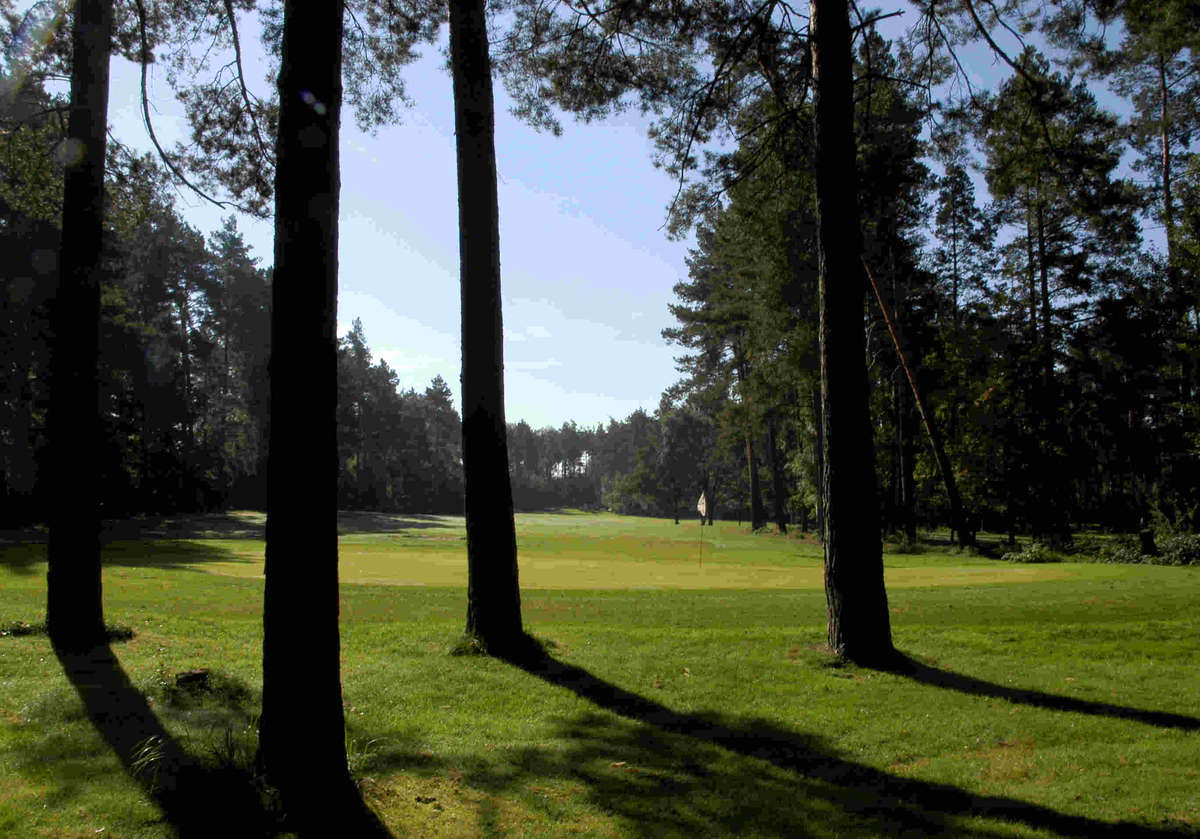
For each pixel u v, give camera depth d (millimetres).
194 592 13492
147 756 5363
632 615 12227
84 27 9172
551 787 5414
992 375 35750
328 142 5074
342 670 8273
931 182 30703
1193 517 26734
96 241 9164
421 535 41312
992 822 4973
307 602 4844
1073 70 12023
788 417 45781
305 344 4906
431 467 89375
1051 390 34438
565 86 12633
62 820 4492
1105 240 32406
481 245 9508
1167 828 4918
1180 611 12297
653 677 8383
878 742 6527
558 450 150875
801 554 32062
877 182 18391
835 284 9352
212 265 60031
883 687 8117
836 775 5785
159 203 12430
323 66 5066
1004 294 36750
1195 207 27266
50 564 8867
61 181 11492
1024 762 6109
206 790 4738
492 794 5262
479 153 9570
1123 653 9727
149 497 44219
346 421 76938
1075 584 15648
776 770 5855
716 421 55625
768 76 11688
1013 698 7832
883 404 39906
